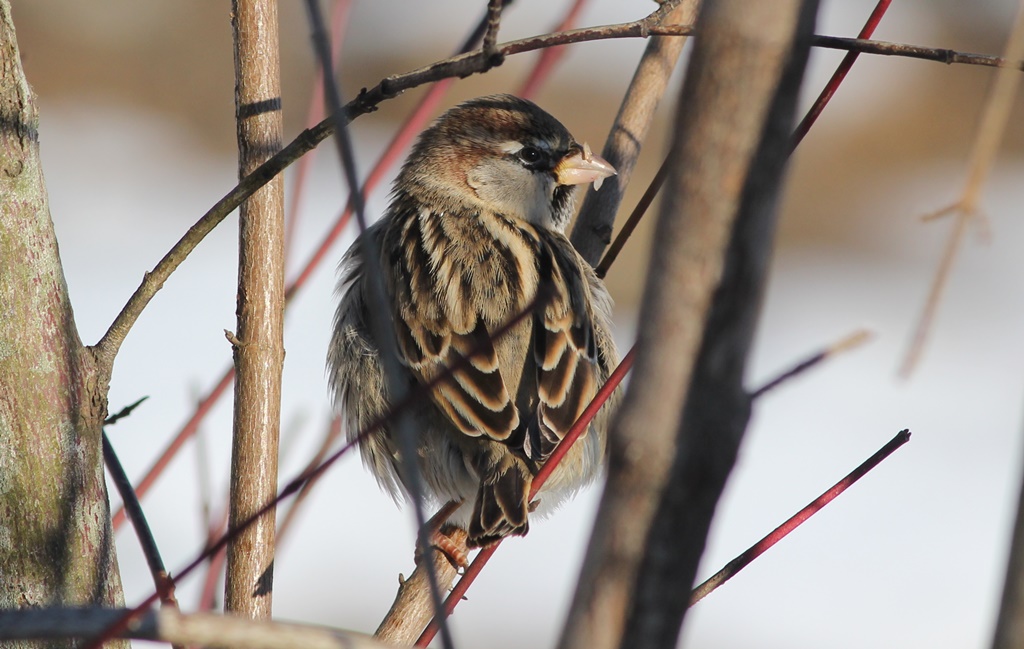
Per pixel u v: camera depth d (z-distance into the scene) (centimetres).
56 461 579
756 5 301
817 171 2789
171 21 2892
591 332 931
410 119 834
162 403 1633
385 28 2917
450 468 898
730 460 315
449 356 898
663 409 313
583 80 2842
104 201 2334
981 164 475
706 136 305
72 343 587
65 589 578
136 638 369
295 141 571
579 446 904
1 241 570
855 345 490
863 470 591
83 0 2895
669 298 311
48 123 2622
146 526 620
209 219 587
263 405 678
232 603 668
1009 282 2420
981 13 3080
